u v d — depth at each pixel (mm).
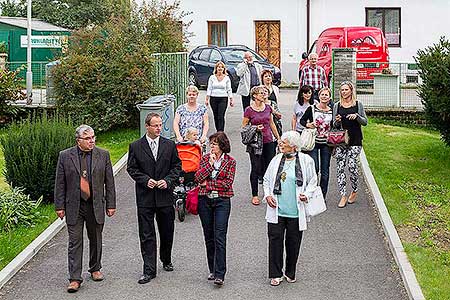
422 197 15094
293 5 38594
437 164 17953
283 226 10258
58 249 12164
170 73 24281
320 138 14125
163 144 10609
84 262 11477
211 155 10336
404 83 25125
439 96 17328
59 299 9969
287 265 10398
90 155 10453
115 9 36094
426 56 18062
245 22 39062
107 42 23047
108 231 12953
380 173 16969
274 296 9906
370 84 25469
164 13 29359
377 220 13375
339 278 10547
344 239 12312
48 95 24391
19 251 11891
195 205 12742
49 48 40344
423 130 23812
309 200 10156
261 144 14047
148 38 25391
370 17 38375
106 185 10641
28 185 14648
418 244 11844
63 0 56188
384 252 11680
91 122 22219
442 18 37938
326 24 38562
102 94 22391
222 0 39062
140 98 22125
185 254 11656
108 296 10008
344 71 23859
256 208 14125
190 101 14258
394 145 20031
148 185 10406
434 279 10211
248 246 11977
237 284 10359
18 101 26172
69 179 10305
